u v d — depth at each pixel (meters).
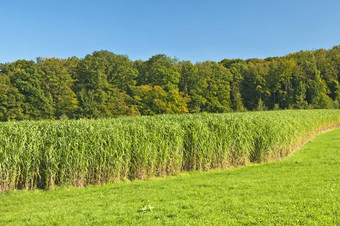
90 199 8.10
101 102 54.44
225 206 6.19
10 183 9.42
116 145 10.73
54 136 10.03
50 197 8.84
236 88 78.00
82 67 60.94
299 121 20.88
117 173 10.72
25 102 49.44
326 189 7.39
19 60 58.59
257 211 5.67
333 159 13.79
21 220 6.14
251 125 14.62
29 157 9.54
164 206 6.50
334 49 94.44
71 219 5.89
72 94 53.75
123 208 6.58
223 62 96.00
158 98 59.38
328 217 5.11
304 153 16.61
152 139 11.51
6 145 9.31
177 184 9.65
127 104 58.19
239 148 13.73
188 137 12.61
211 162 13.11
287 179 9.32
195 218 5.53
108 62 66.44
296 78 78.81
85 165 10.21
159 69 67.25
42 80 52.25
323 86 72.88
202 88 69.38
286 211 5.56
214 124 13.36
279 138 15.33
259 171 11.82
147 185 9.85
